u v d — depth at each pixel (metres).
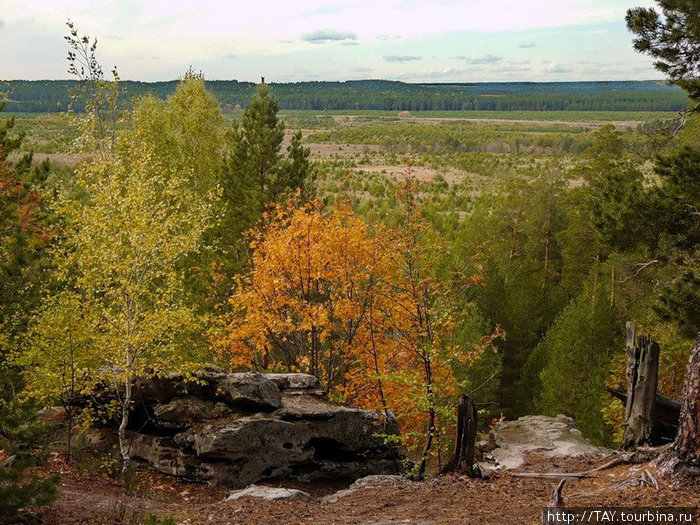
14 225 16.75
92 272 14.45
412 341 15.90
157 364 14.72
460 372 27.16
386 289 17.11
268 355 24.41
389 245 15.85
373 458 16.66
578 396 29.11
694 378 9.84
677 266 21.25
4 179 16.91
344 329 19.95
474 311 31.42
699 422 9.80
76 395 15.36
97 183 14.55
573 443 14.65
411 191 15.25
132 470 14.10
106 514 10.27
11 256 16.48
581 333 30.17
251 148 34.75
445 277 25.14
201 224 15.68
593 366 29.59
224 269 28.03
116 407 15.79
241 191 34.72
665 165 16.92
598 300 32.81
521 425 16.58
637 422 12.55
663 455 10.34
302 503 11.53
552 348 34.16
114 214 14.67
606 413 25.56
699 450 9.87
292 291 21.16
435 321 15.49
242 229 32.69
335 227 19.31
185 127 49.34
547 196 53.22
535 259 54.53
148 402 15.80
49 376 13.61
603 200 18.64
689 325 18.52
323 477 15.72
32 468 12.84
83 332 13.84
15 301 15.70
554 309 46.12
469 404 12.66
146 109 45.59
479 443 16.11
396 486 12.35
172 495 13.61
